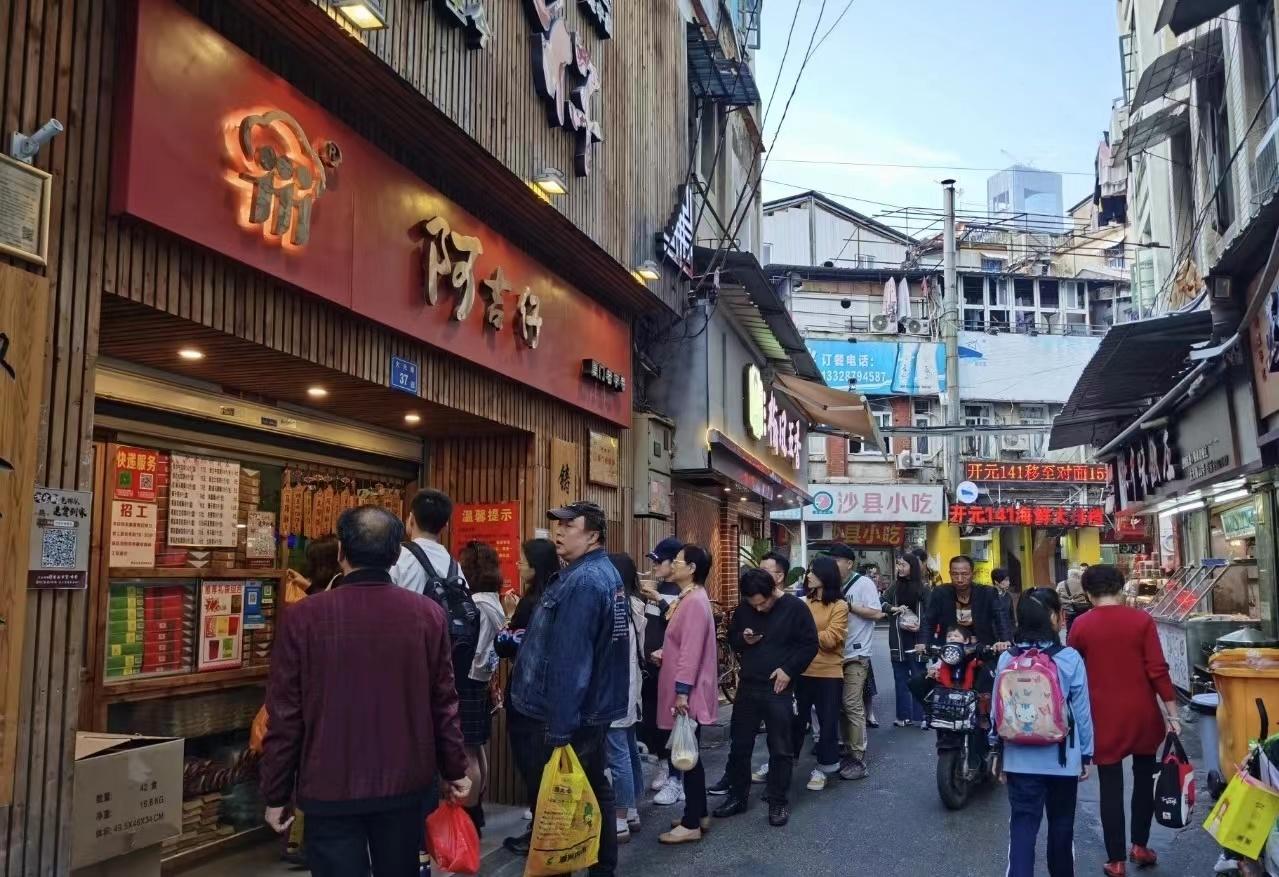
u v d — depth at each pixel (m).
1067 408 14.73
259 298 4.68
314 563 5.67
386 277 5.55
